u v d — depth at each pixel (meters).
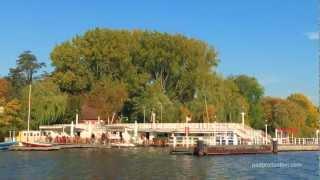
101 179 51.59
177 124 117.56
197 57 143.12
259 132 109.56
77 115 126.88
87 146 110.62
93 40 151.00
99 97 139.38
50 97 127.94
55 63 148.38
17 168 61.47
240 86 152.50
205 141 89.25
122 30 153.62
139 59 148.88
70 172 57.38
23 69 170.75
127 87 145.50
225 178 53.28
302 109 153.50
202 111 133.12
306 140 105.94
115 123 135.88
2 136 118.00
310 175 56.19
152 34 151.25
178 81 144.00
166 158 77.81
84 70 146.62
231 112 134.62
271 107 151.88
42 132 120.81
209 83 137.12
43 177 52.88
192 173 57.28
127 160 73.81
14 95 134.88
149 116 136.12
